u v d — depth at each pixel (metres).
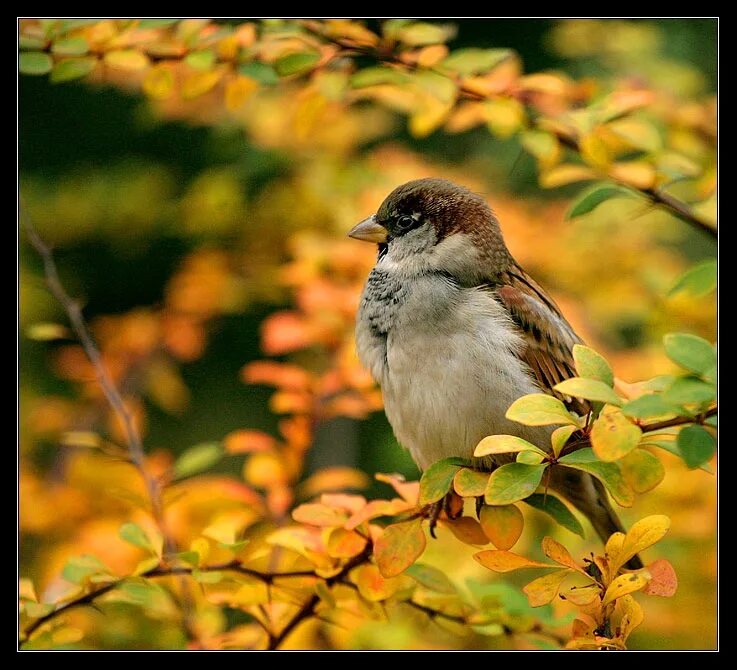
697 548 3.47
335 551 3.39
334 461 3.65
